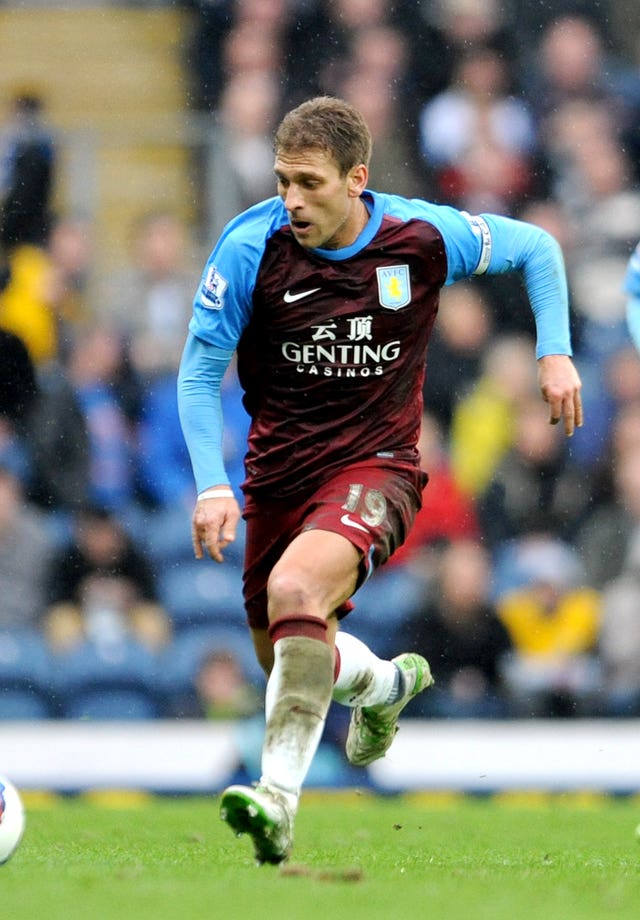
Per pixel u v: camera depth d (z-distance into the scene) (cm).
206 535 1593
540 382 1711
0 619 3531
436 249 1652
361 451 1666
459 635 3612
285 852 1430
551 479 3778
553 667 3609
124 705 3497
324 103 1570
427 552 3666
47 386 3753
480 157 4147
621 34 4316
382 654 3597
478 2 4266
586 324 4053
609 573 3703
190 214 4097
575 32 4291
